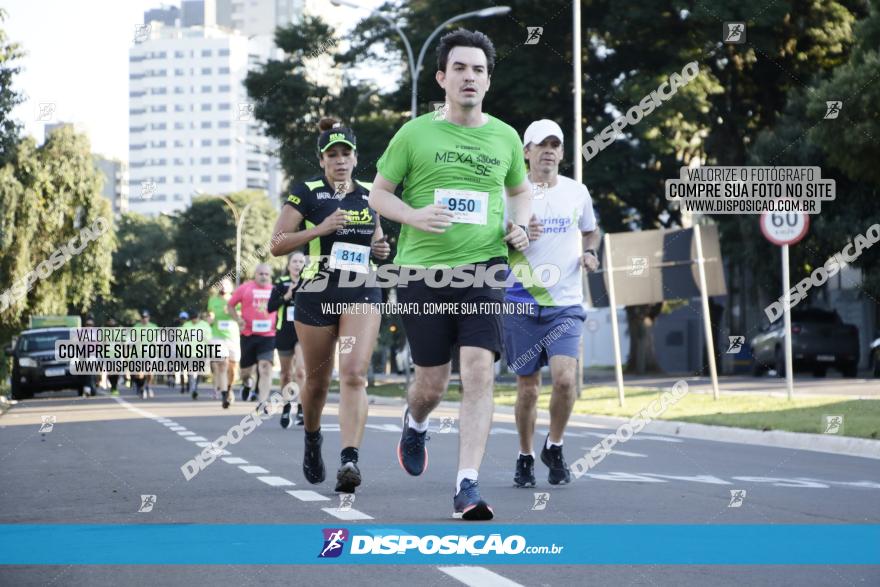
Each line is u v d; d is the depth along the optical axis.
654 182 49.69
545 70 47.75
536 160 11.91
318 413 11.31
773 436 19.14
